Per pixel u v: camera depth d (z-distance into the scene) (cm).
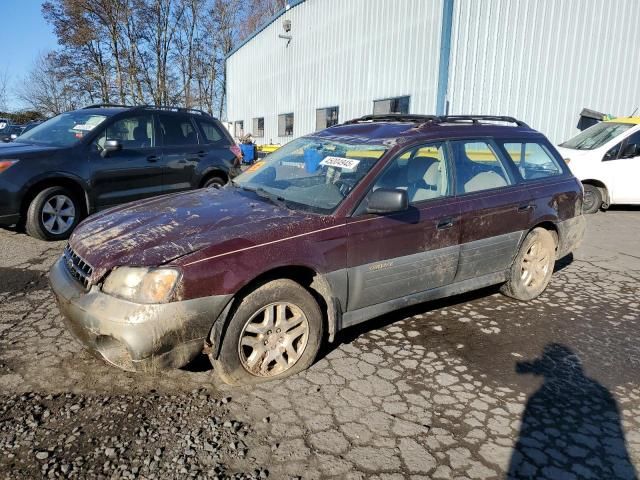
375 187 356
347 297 344
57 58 4078
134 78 4138
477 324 420
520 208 439
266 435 266
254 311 301
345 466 245
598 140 995
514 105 1190
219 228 311
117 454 247
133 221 335
